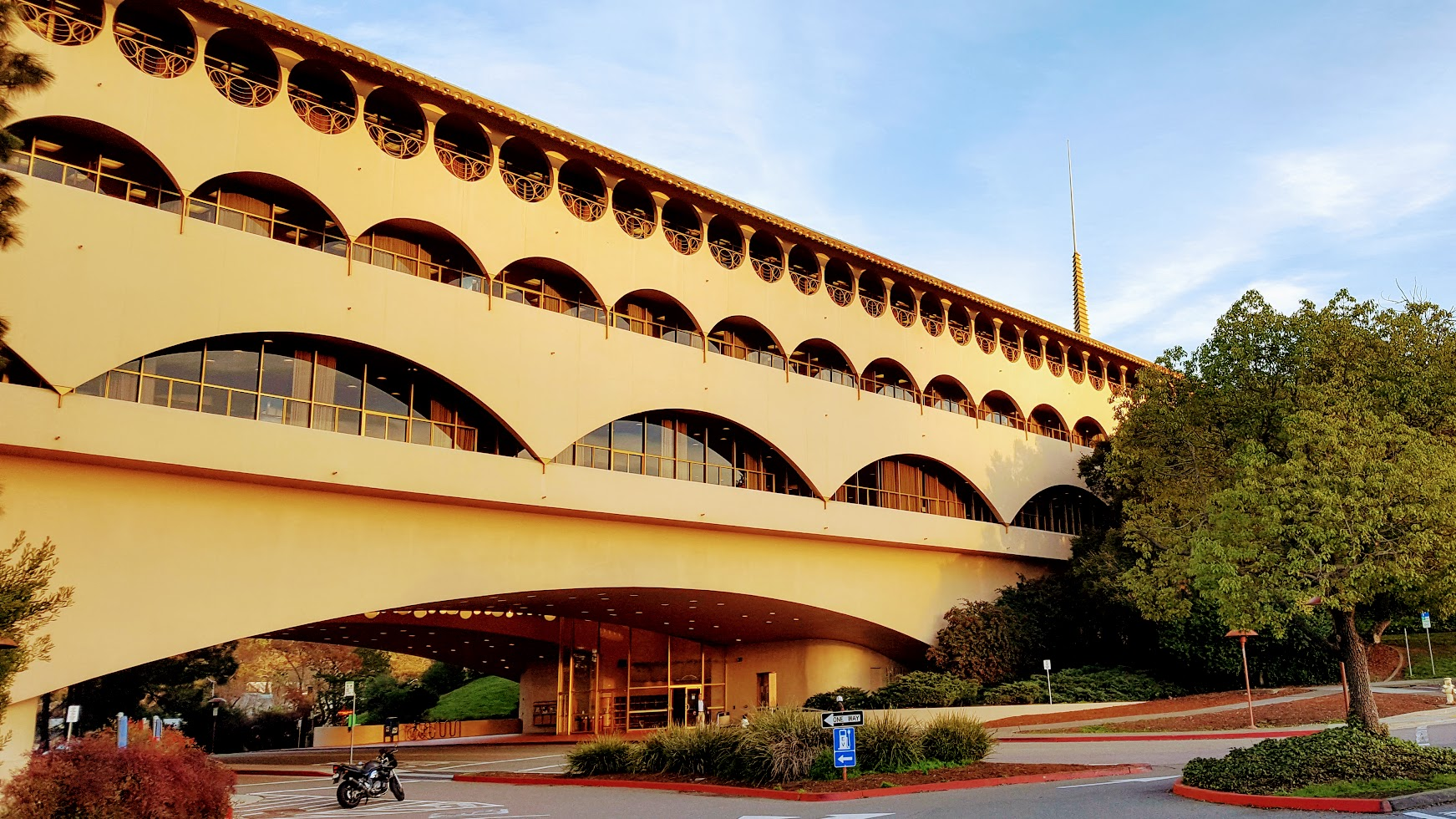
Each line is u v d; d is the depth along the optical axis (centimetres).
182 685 5162
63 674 2261
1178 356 2694
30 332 2219
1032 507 4997
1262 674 4172
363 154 2831
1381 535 1661
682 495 3419
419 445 2847
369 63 2784
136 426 2358
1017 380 4856
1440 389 1978
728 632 4659
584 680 4497
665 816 1588
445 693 7212
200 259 2489
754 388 3694
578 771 2394
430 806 1977
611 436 3372
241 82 2748
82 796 1328
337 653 6656
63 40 2425
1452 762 1460
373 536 2805
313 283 2672
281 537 2644
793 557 3938
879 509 4094
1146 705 3781
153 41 2644
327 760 3794
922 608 4444
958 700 4009
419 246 3027
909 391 4400
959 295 4522
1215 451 2469
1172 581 2575
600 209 3375
